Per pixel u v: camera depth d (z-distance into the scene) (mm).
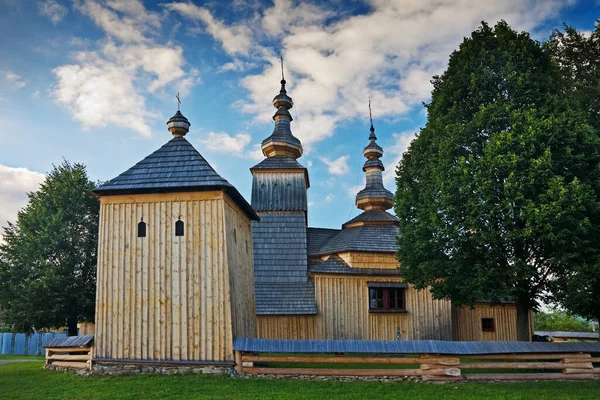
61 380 16438
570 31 24406
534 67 20781
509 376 16484
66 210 28797
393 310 27922
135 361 16969
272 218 31078
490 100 20844
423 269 20141
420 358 16594
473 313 29516
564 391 14891
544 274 19219
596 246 17750
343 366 18859
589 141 18078
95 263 28500
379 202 32156
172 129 20328
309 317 27625
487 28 22531
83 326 42125
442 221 19266
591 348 17312
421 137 22969
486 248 18875
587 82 22578
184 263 17422
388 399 13781
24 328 27531
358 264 28516
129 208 18078
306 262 30000
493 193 18234
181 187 17625
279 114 34125
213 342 16828
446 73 22953
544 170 17375
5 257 27922
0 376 17938
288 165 32281
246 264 21094
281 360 16562
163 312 17203
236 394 14141
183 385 15188
